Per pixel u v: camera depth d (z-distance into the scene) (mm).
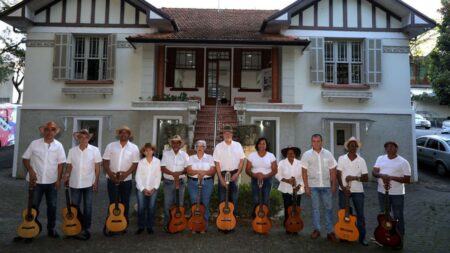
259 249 5203
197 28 13078
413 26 11906
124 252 5004
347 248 5316
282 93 12297
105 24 12375
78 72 12438
